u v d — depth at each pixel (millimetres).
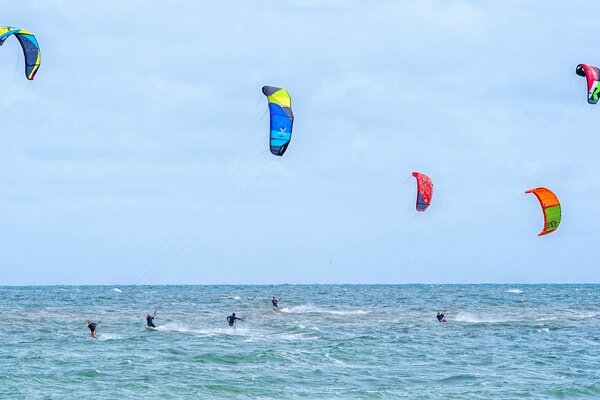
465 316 121062
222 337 83000
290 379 56875
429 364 65438
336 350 71812
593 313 132000
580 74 69625
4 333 86375
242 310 133750
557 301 186125
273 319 110375
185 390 52094
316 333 88250
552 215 78375
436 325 101312
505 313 130750
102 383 54125
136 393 51062
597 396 53094
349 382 56406
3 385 53094
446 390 54094
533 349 75750
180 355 67562
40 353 68750
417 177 84625
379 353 71250
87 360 64438
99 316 116000
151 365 61938
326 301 181375
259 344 76500
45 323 101125
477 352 73125
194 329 92812
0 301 175375
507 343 80562
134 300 186125
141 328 93875
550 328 97812
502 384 56531
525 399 51469
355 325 100188
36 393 50750
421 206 84688
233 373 58750
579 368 64312
